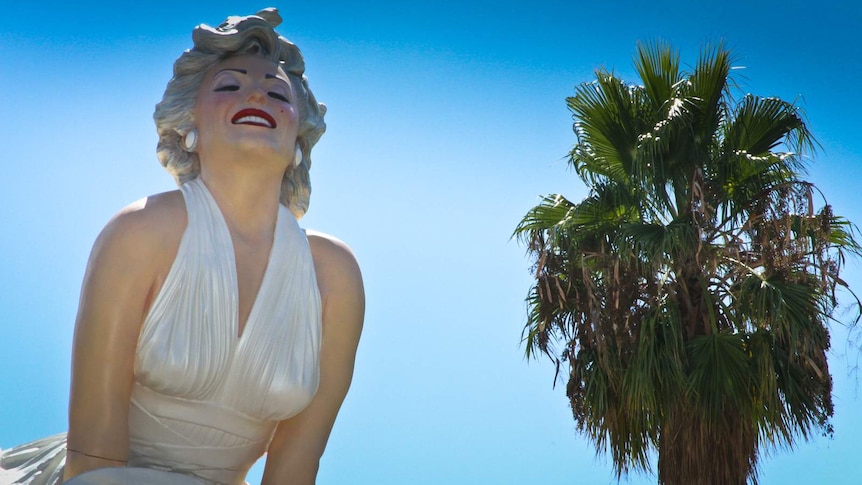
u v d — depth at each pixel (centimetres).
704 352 1077
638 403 1073
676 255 1102
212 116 525
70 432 480
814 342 1052
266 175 521
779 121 1169
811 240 1111
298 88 565
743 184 1152
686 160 1136
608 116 1195
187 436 497
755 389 1081
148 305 490
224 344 493
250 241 516
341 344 536
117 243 488
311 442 523
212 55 541
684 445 1063
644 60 1191
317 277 535
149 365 484
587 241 1152
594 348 1138
